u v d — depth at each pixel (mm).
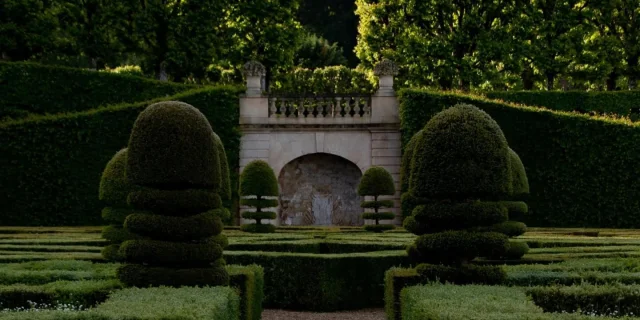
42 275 11750
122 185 14320
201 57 39781
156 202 11203
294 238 20453
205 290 10094
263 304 15281
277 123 32969
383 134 33031
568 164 31406
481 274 11242
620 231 27375
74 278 11781
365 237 20656
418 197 12141
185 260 11125
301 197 33438
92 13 40000
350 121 33094
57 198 30562
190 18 39156
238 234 22641
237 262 15258
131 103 34906
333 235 21859
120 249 11281
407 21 40688
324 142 33031
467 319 7504
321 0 65812
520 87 42062
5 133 30422
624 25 41688
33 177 30484
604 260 13984
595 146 31312
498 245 11297
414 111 32656
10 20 37812
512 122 31781
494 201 11688
